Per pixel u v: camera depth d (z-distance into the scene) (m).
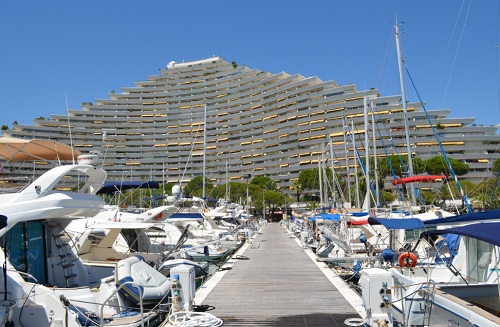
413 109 97.44
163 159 136.50
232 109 139.38
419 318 9.22
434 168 77.38
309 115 118.69
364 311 11.05
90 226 15.04
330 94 116.25
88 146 133.38
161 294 10.88
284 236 41.53
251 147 133.00
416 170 71.19
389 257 15.29
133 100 148.50
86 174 12.22
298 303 12.27
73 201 10.55
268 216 103.62
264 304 12.19
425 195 51.50
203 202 35.25
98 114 142.38
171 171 136.12
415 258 13.80
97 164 12.52
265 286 14.86
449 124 100.44
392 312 10.12
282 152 124.62
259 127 133.38
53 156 13.55
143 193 39.59
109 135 136.38
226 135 137.88
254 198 92.19
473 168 97.19
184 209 30.47
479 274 10.49
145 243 18.09
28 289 8.84
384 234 19.70
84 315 8.92
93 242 16.23
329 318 10.69
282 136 125.44
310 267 19.53
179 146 137.88
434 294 8.17
